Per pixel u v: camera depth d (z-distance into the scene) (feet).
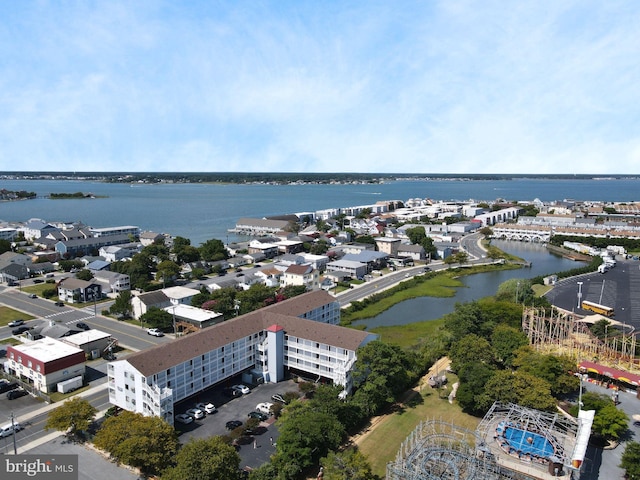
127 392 239.50
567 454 200.44
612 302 468.34
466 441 207.92
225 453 178.70
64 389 270.46
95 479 191.01
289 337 291.99
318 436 199.72
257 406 254.47
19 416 243.60
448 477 185.68
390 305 470.80
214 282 509.35
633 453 193.57
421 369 303.27
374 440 224.94
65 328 347.15
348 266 589.32
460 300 494.18
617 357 328.08
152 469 197.16
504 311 374.63
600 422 223.92
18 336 360.28
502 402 239.91
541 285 541.34
